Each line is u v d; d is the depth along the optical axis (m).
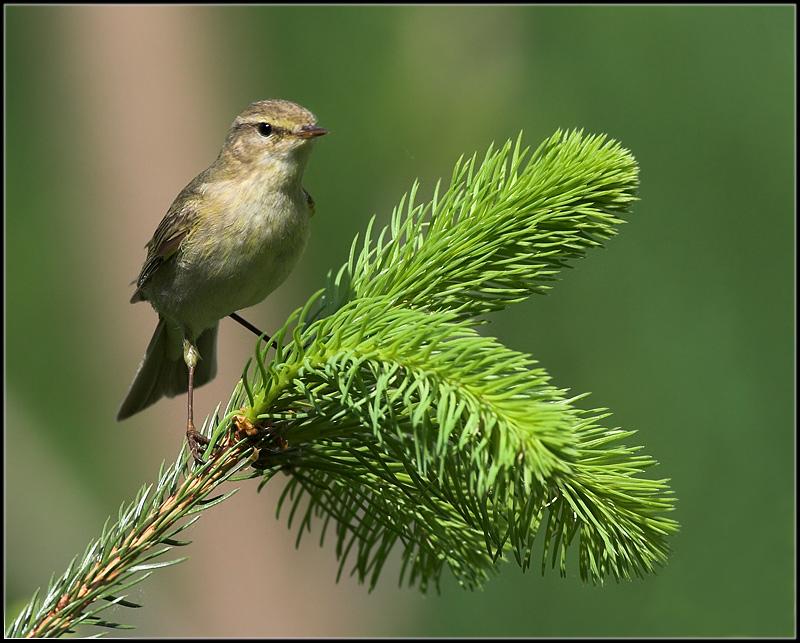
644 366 12.52
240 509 12.37
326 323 4.59
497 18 13.91
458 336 4.56
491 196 5.16
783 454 12.10
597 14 13.73
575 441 3.82
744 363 12.50
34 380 13.05
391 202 13.12
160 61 14.40
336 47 13.98
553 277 5.07
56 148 14.02
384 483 4.94
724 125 13.31
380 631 11.94
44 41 14.20
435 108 13.52
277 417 4.81
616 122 13.38
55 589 4.58
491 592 11.60
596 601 11.40
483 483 4.00
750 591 11.58
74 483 12.44
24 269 13.54
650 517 4.03
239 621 11.83
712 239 12.99
